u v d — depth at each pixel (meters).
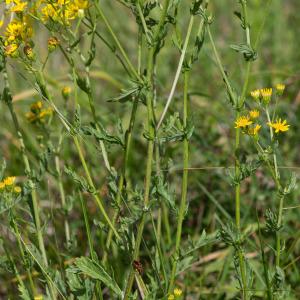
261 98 2.77
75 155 4.74
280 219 2.77
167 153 4.14
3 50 2.87
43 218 4.01
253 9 6.41
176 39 2.76
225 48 6.17
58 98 4.98
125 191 3.03
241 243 2.88
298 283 3.45
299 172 4.52
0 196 3.12
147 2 2.78
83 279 3.25
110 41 6.33
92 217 4.11
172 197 2.79
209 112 4.89
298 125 4.89
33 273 3.48
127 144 2.90
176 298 2.86
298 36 6.48
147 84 2.67
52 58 5.74
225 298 3.56
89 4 2.89
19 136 3.18
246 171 2.74
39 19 2.84
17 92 5.27
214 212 3.99
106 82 5.73
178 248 2.84
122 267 3.28
